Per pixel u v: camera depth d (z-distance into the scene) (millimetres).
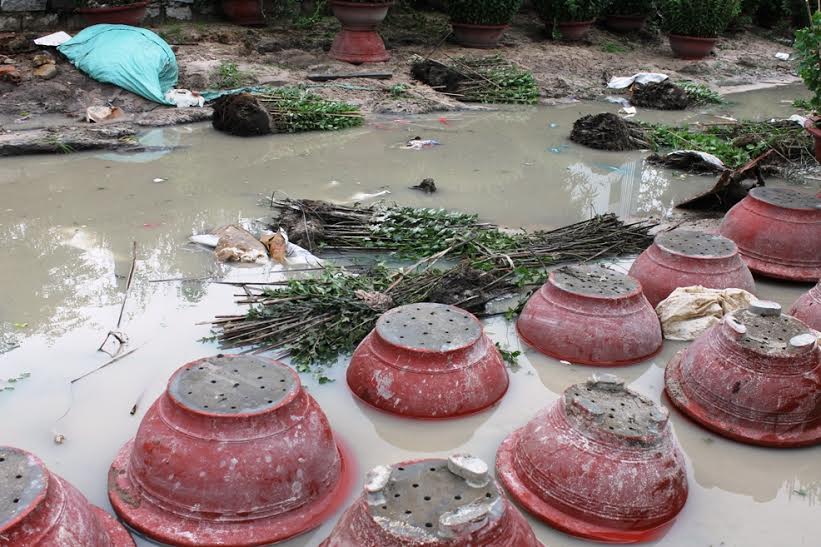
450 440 3752
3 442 3611
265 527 3045
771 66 16047
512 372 4352
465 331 4047
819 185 8398
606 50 15180
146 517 3066
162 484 3068
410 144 9375
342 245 6012
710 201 7375
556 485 3238
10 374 4176
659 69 14492
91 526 2752
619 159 9320
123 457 3422
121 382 4141
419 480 2734
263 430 3082
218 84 10641
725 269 4941
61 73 9797
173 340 4570
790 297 5508
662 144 10047
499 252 5777
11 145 8109
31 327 4691
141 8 10820
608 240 6215
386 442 3713
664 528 3227
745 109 12648
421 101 11195
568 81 13047
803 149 9242
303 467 3139
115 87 9812
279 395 3229
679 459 3330
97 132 8758
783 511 3402
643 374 4395
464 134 10055
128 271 5516
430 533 2486
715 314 4730
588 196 7773
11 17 10828
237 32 12516
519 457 3445
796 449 3830
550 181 8234
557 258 5855
